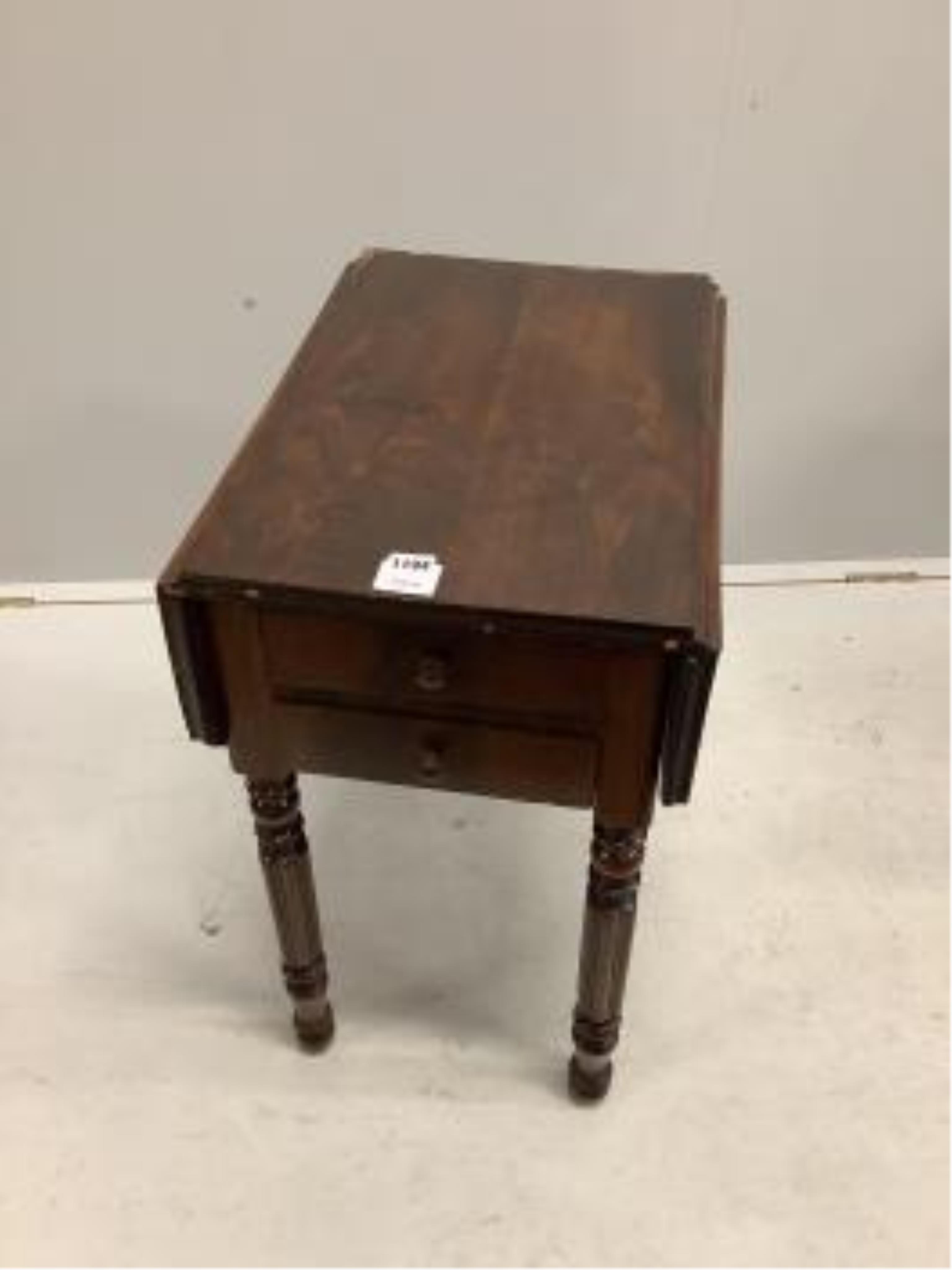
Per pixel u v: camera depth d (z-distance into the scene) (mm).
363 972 1306
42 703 1640
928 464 1793
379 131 1468
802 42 1416
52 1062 1208
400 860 1432
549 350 1114
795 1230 1092
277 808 1012
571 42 1405
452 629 837
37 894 1377
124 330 1613
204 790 1510
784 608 1827
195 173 1487
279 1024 1251
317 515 897
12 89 1409
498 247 1579
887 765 1558
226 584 840
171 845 1439
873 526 1864
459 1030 1251
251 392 1675
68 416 1687
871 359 1686
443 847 1449
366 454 964
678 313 1192
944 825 1479
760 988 1291
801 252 1588
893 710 1645
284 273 1577
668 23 1395
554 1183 1123
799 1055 1229
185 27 1373
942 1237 1090
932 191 1535
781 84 1447
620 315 1184
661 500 917
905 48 1422
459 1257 1069
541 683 862
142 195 1501
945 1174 1135
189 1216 1092
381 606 827
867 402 1729
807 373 1699
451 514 898
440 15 1379
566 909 1378
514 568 846
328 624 864
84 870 1407
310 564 849
